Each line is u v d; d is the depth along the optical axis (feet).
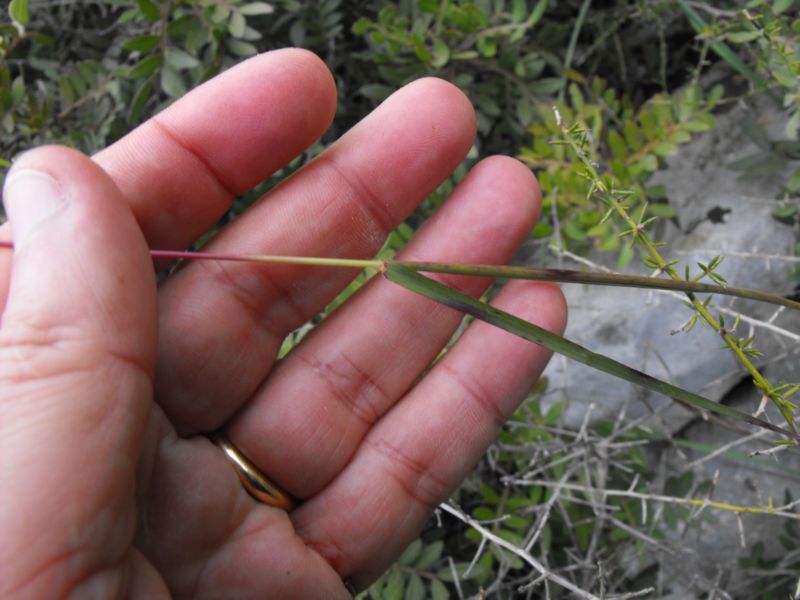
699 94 0.69
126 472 0.35
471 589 0.67
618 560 0.69
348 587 0.55
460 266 0.42
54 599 0.32
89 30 0.76
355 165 0.52
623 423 0.71
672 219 0.74
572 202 0.67
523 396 0.55
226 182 0.51
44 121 0.68
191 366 0.49
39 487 0.32
